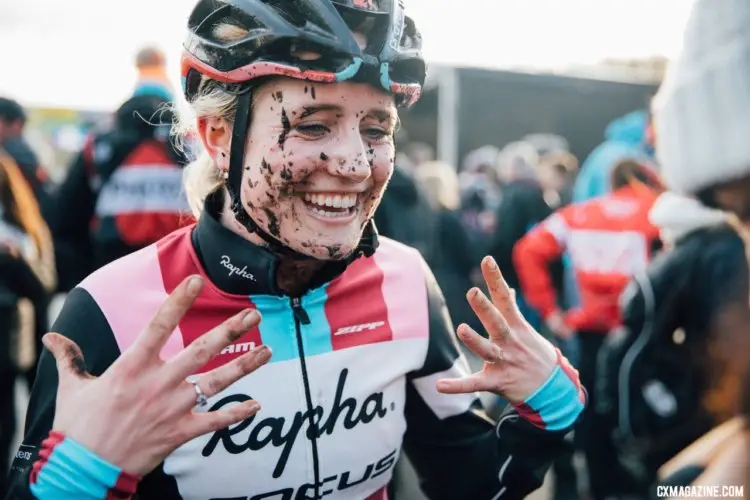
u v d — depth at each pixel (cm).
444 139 762
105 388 85
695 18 67
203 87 108
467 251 492
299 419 109
